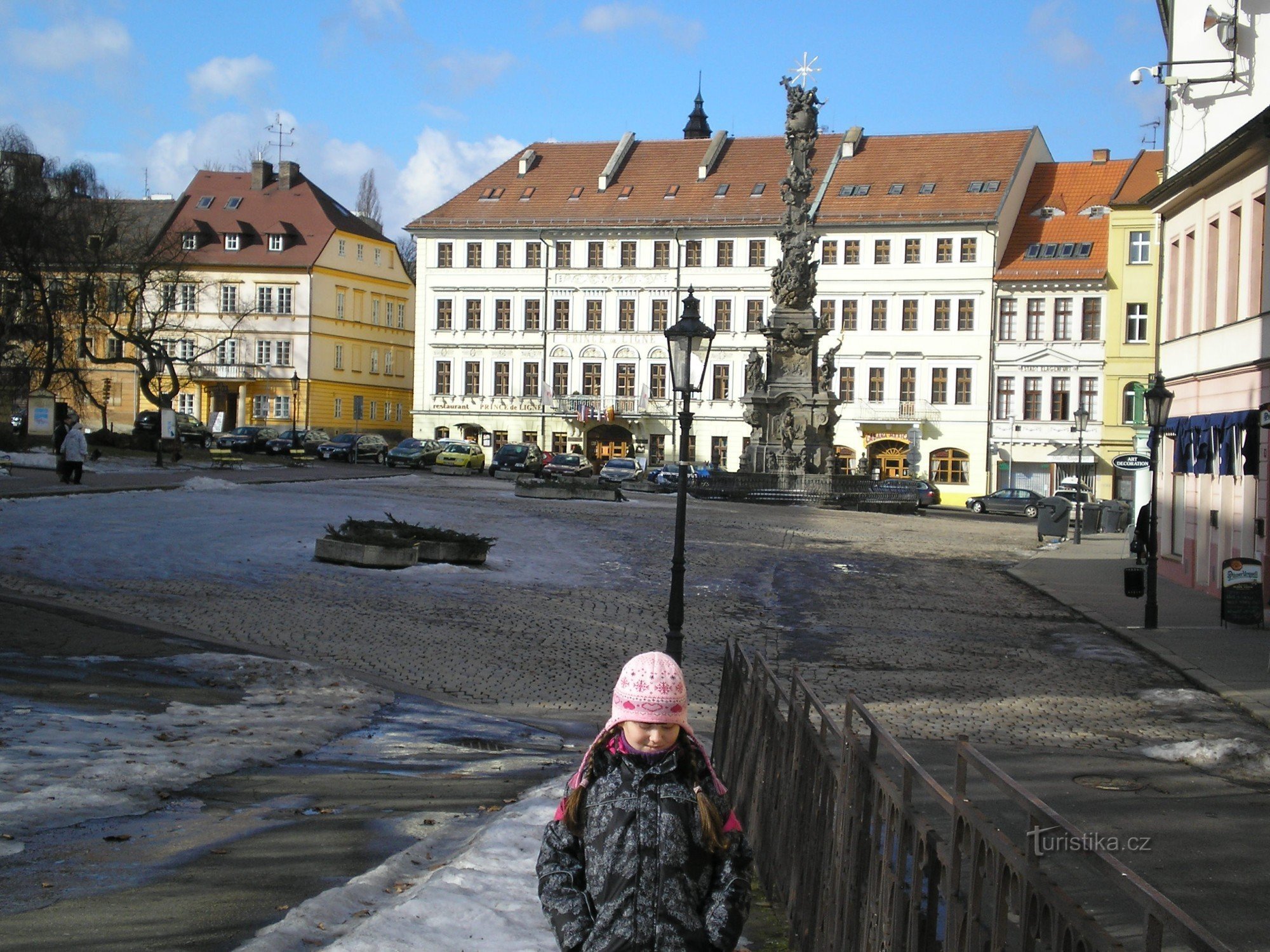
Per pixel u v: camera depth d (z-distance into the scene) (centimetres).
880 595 2588
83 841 746
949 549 3769
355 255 9744
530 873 682
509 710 1385
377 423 10094
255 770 984
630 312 8412
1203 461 2831
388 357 10188
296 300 9294
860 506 5584
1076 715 1455
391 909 604
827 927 589
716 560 3005
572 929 378
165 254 6550
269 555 2423
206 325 9319
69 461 3762
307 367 9288
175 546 2444
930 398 7769
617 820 383
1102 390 7475
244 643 1609
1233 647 1945
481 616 1983
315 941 579
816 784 639
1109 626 2195
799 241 5797
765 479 5591
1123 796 1048
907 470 7769
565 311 8531
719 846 389
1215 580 2720
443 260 8706
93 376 9394
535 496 4628
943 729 1351
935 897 437
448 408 8731
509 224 8538
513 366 8644
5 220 5369
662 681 393
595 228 8369
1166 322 3375
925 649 1942
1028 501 6638
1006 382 7675
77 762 923
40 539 2402
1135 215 7338
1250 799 1041
